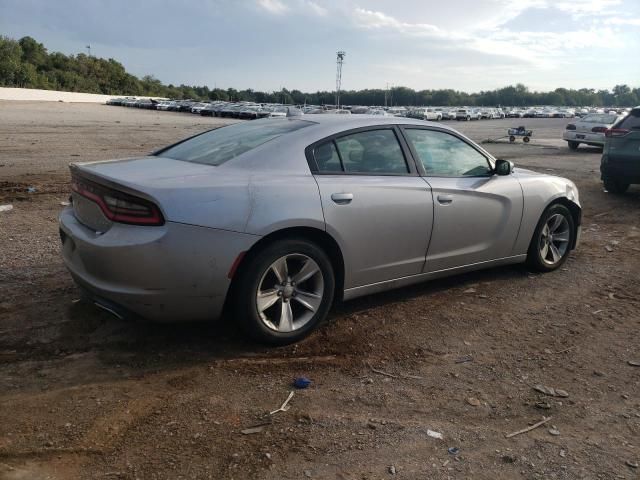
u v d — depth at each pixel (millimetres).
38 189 9344
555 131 38438
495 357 3840
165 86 172125
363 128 4344
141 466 2582
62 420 2930
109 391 3236
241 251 3516
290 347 3887
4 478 2461
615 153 10141
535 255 5531
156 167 3891
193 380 3398
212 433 2857
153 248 3307
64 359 3596
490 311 4648
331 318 4410
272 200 3645
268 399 3209
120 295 3430
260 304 3701
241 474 2549
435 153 4746
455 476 2600
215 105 73188
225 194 3514
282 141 4016
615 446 2891
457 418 3086
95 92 126875
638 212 9047
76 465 2576
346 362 3701
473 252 4922
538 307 4770
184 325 4141
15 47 106625
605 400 3332
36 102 75875
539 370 3674
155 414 3016
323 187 3891
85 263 3602
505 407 3219
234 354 3746
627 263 6129
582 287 5305
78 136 21516
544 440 2916
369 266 4219
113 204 3469
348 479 2549
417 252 4488
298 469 2600
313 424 2969
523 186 5254
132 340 3887
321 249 3912
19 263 5375
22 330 3961
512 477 2613
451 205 4629
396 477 2576
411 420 3045
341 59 103562
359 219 4043
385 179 4273
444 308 4688
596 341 4137
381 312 4559
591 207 9438
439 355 3846
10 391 3191
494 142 24453
